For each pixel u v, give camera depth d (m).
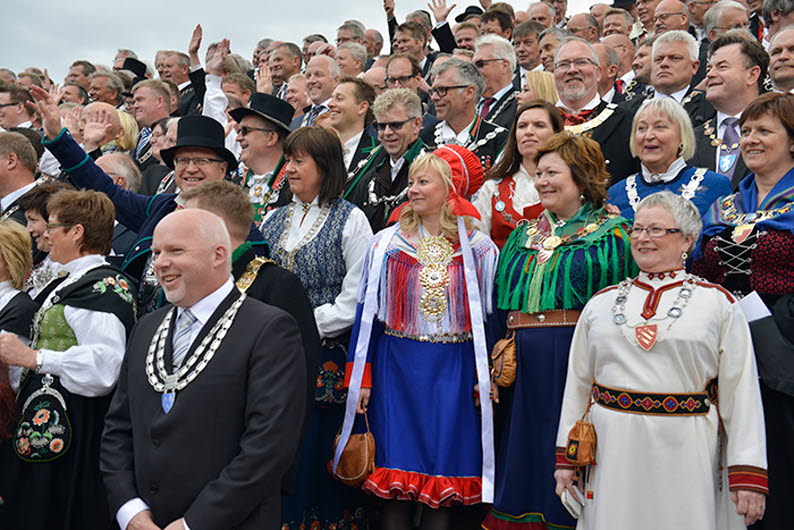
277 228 5.68
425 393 4.87
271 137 6.59
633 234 4.21
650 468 3.93
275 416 3.54
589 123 6.28
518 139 5.58
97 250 5.26
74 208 5.16
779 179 4.44
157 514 3.56
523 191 5.57
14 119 9.99
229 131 8.04
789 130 4.38
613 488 3.97
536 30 9.73
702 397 3.96
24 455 4.76
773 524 4.05
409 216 5.20
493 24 10.93
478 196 5.73
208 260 3.76
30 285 5.70
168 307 4.03
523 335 4.74
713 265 4.40
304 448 5.24
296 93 9.78
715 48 6.35
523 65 9.80
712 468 3.93
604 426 4.06
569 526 4.47
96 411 4.88
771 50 6.48
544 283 4.67
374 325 5.11
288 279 4.61
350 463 4.87
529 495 4.62
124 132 9.07
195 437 3.56
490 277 5.03
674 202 4.14
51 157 7.51
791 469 4.06
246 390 3.63
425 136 7.02
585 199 4.88
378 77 9.53
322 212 5.56
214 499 3.41
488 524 4.71
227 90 9.62
